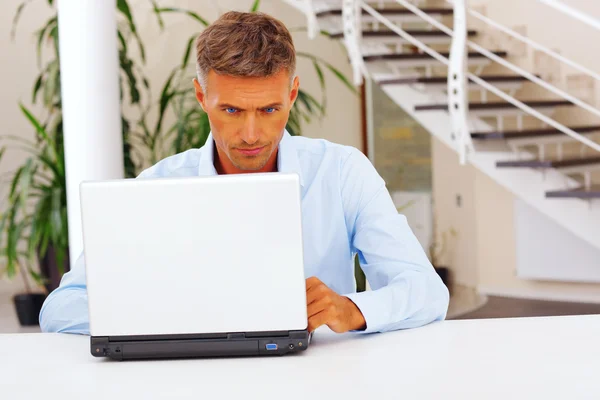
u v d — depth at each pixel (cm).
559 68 519
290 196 109
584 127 468
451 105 438
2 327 483
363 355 111
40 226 433
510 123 527
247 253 110
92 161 307
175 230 110
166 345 112
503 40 548
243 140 128
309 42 655
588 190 438
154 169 161
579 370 97
